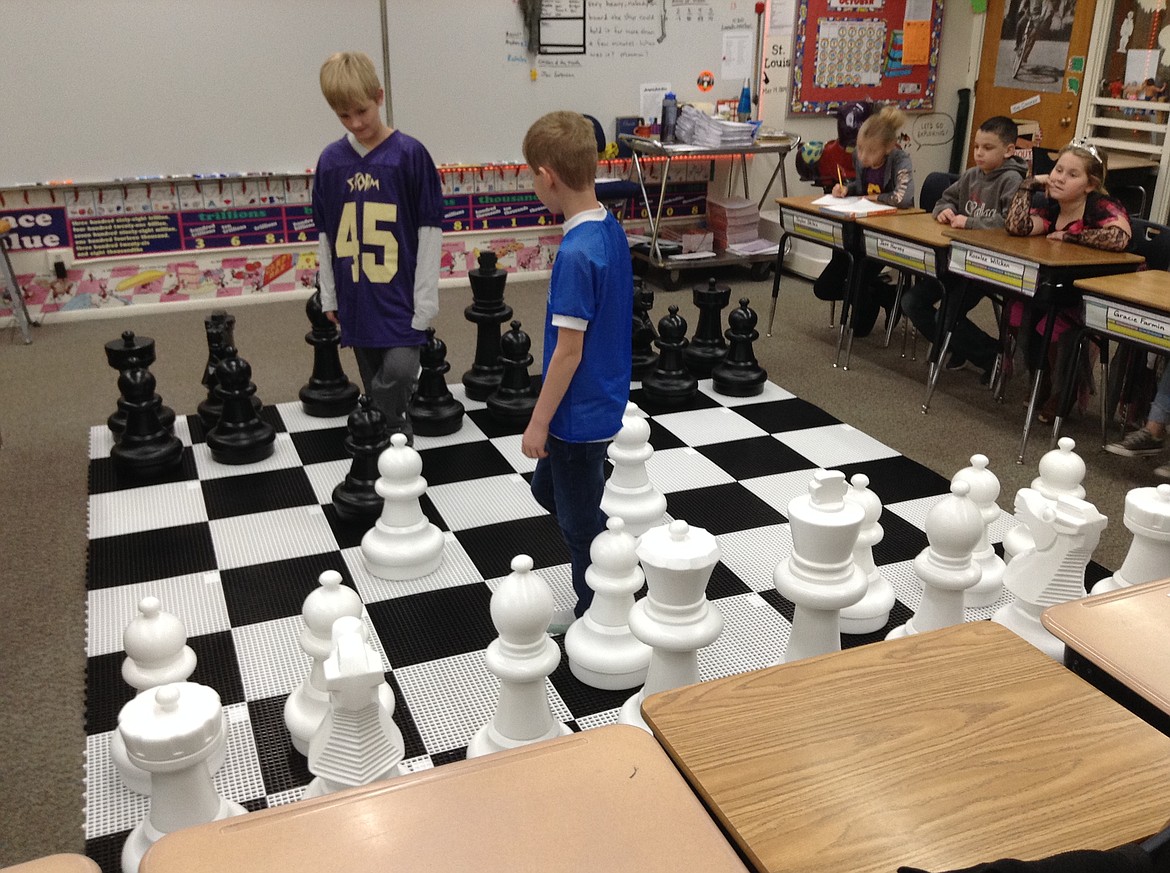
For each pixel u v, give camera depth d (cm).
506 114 567
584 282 188
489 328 382
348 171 287
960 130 672
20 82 471
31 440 354
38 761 194
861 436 357
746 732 114
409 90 541
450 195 571
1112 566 270
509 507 300
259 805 181
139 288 525
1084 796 103
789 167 651
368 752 150
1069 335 344
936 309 424
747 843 97
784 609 246
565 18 560
